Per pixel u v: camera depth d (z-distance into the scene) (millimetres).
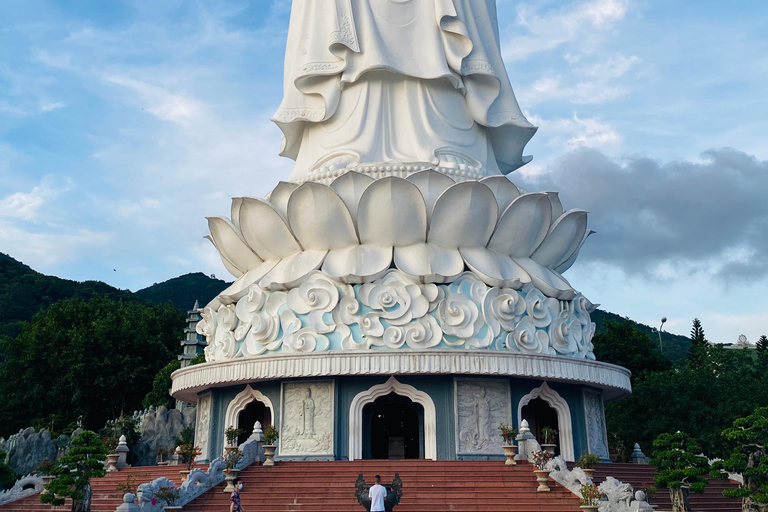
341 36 30094
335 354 25219
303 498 20500
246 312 27875
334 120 30953
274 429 24703
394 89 30844
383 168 28391
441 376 26109
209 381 27422
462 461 23578
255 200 27781
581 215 29594
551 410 29172
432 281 26312
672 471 21406
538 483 21188
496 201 27172
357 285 26500
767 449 21391
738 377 41969
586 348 28812
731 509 23547
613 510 18359
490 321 26219
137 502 19266
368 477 21953
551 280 28641
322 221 26984
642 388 41656
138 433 43219
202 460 29125
